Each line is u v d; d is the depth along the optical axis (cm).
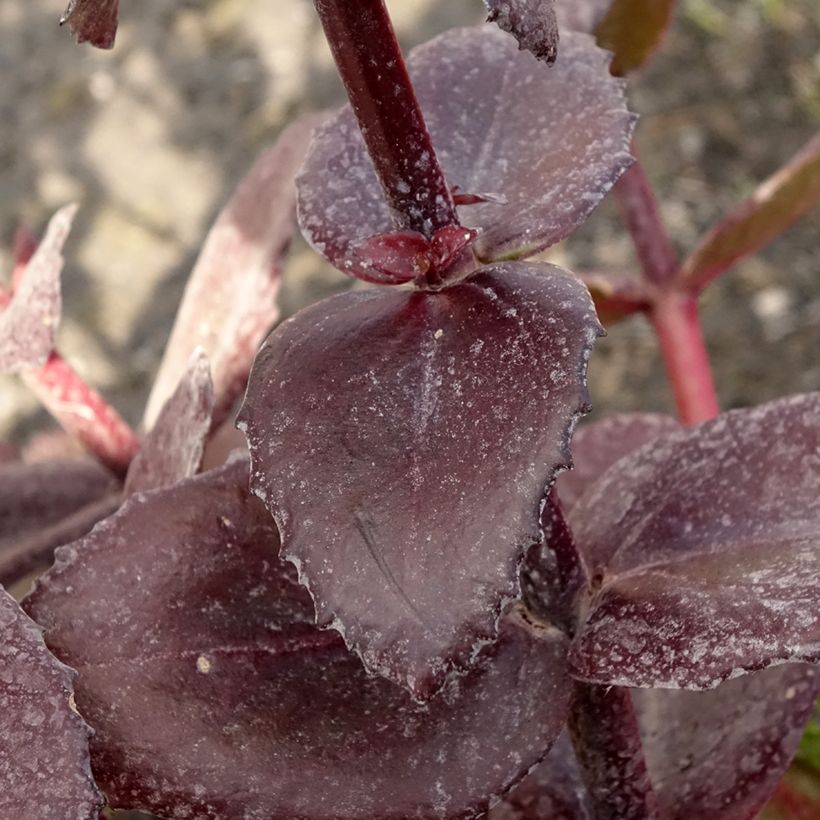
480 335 27
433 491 26
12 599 27
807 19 85
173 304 78
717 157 79
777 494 29
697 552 29
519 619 29
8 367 32
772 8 85
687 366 44
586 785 31
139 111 89
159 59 92
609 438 37
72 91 91
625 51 39
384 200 29
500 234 28
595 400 70
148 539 29
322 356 27
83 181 85
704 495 29
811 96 81
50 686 26
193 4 96
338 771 28
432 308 27
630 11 38
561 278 27
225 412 35
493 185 29
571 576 29
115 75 92
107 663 28
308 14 93
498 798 28
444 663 25
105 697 28
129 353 76
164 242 81
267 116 86
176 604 29
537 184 29
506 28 24
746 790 32
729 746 33
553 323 26
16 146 88
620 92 29
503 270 27
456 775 28
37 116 90
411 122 27
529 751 28
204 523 29
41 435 41
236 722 28
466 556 26
